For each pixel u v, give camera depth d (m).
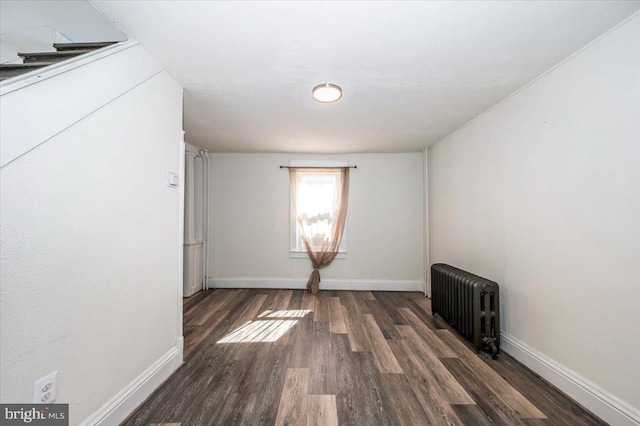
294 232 4.27
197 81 2.00
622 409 1.35
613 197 1.41
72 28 2.07
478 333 2.19
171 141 1.92
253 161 4.30
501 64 1.76
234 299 3.71
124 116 1.46
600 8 1.27
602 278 1.46
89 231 1.25
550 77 1.82
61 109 1.10
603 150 1.46
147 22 1.37
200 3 1.24
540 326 1.89
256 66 1.80
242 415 1.48
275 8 1.27
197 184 4.22
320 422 1.43
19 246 0.97
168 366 1.84
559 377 1.70
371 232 4.27
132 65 1.50
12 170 0.94
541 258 1.88
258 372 1.91
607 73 1.44
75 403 1.17
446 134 3.31
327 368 1.96
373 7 1.26
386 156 4.27
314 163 4.27
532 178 1.97
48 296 1.06
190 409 1.52
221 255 4.29
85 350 1.22
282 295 3.92
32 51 1.97
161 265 1.80
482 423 1.42
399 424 1.41
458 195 3.07
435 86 2.07
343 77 1.94
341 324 2.82
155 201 1.74
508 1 1.22
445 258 3.41
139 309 1.58
